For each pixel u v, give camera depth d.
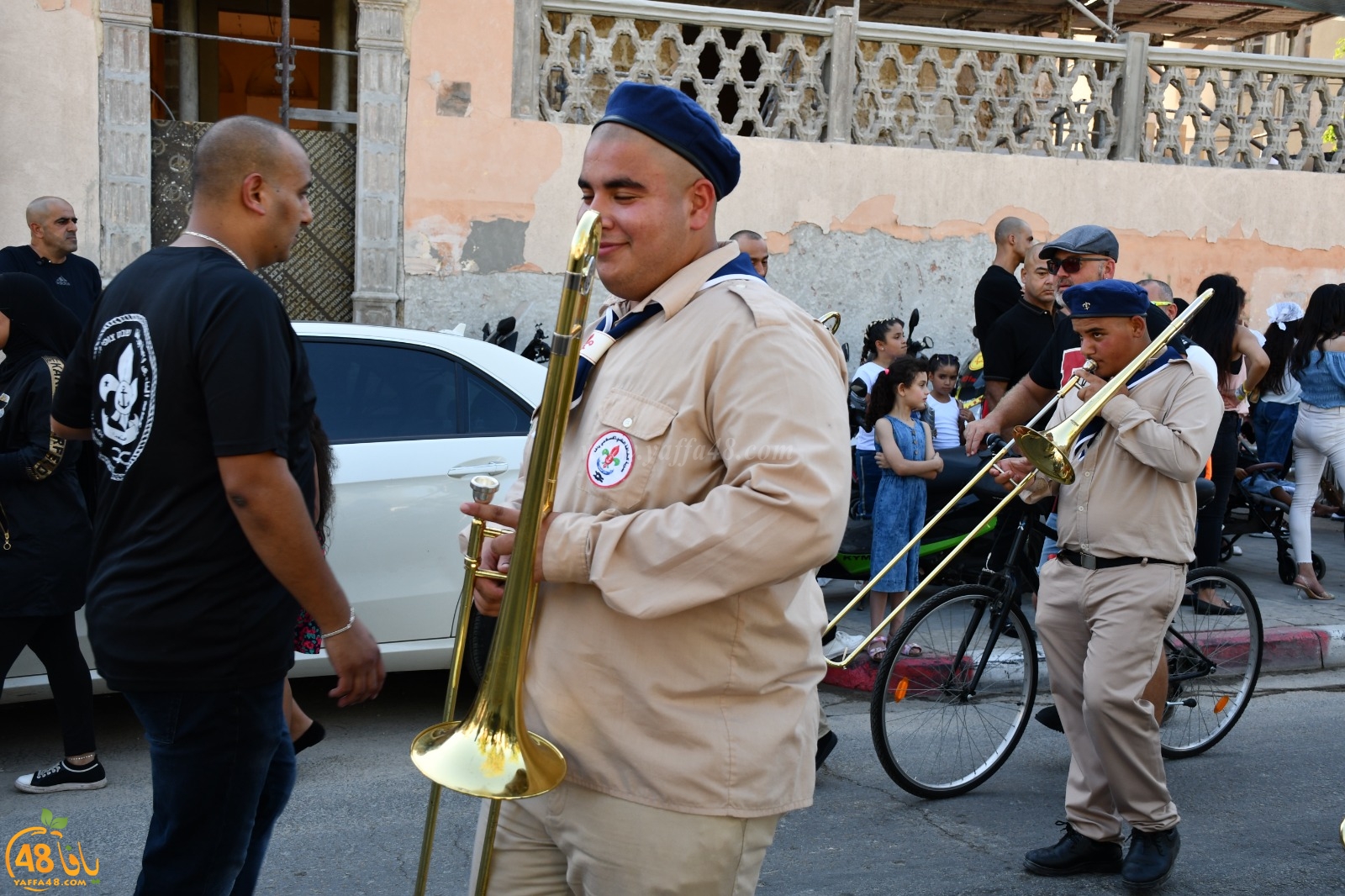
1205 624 5.06
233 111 14.51
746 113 9.52
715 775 1.90
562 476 2.05
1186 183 10.21
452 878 3.71
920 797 4.48
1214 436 3.73
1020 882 3.79
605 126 2.00
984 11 12.80
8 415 3.85
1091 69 10.05
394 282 9.02
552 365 1.84
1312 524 10.02
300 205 2.65
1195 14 12.88
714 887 1.93
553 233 9.23
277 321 2.39
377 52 8.79
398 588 4.88
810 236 9.63
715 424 1.90
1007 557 4.71
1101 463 3.83
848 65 9.55
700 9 9.23
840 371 2.06
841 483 1.86
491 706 1.88
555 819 2.01
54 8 8.23
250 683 2.42
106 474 2.44
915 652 4.46
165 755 2.41
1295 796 4.56
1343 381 7.14
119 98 8.43
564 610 1.99
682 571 1.81
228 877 2.47
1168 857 3.75
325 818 4.14
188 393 2.32
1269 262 10.44
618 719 1.93
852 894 3.68
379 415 5.02
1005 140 10.19
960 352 9.97
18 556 3.88
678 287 1.99
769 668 1.97
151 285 2.42
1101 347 3.84
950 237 9.87
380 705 5.36
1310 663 6.39
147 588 2.36
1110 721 3.69
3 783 4.37
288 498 2.32
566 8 9.09
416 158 8.96
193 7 11.02
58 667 4.20
